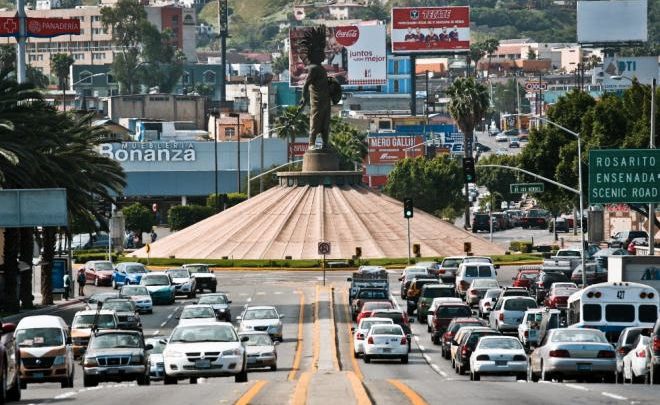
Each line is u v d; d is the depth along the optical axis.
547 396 66.00
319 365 113.75
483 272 177.38
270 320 136.12
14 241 167.12
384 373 107.56
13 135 160.25
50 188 157.38
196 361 86.38
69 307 177.75
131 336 94.06
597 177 145.62
